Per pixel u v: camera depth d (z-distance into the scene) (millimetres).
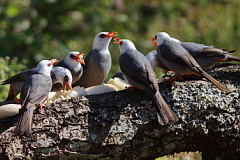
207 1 25156
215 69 11109
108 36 12453
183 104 9664
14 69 15172
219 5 24594
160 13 23719
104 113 9398
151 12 23781
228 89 9883
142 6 24125
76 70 12188
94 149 9227
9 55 19031
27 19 20406
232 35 21859
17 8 20438
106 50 12609
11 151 8727
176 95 9781
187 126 9625
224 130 9656
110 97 9680
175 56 10820
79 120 9258
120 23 21328
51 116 9219
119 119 9383
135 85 10086
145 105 9617
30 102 9289
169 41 11281
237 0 24672
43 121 9117
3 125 9086
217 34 21875
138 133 9477
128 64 10250
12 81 11859
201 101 9680
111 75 18219
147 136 9523
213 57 11391
